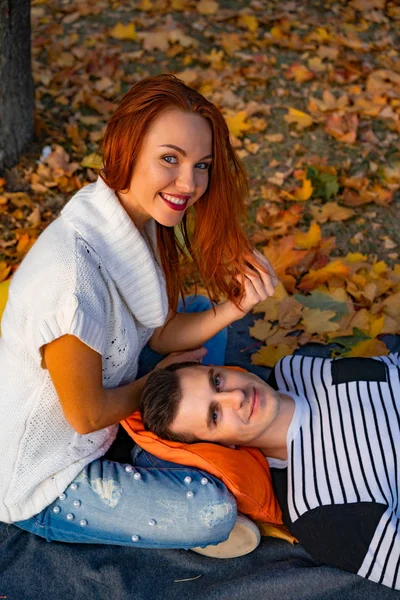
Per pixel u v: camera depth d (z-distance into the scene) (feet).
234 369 9.16
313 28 18.20
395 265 12.19
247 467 8.25
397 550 7.30
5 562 8.29
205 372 8.46
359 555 7.43
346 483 7.76
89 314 6.73
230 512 7.93
